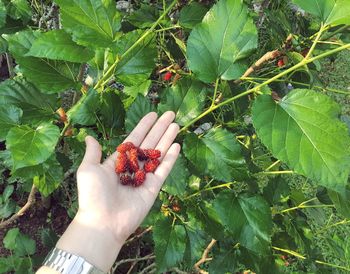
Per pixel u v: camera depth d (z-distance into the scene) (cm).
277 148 30
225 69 35
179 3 53
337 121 31
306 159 30
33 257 55
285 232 47
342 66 129
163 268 41
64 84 36
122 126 40
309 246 46
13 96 37
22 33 36
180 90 38
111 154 41
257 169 47
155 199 41
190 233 43
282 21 47
